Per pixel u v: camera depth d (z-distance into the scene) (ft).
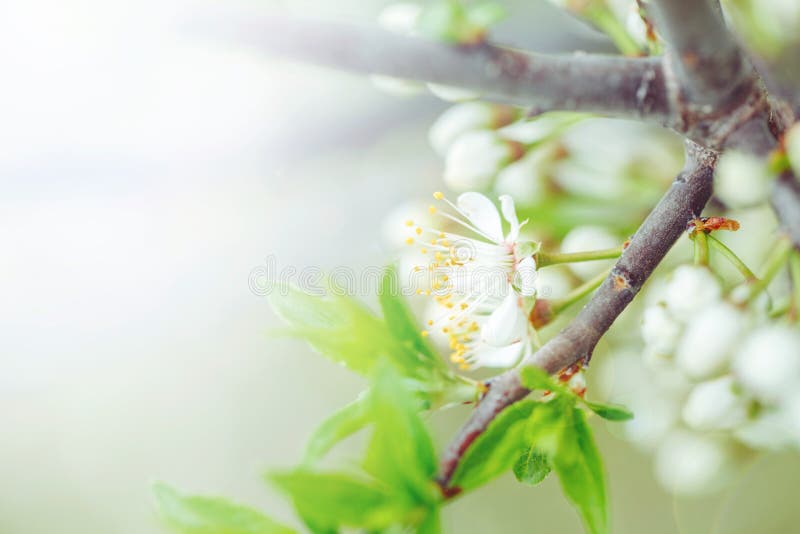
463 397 0.76
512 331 0.81
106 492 1.39
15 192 1.21
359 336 0.76
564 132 0.91
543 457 0.76
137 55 1.12
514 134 0.90
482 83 0.75
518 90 0.75
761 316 0.78
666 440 0.90
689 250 0.88
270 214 1.24
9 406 1.39
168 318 1.36
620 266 0.77
